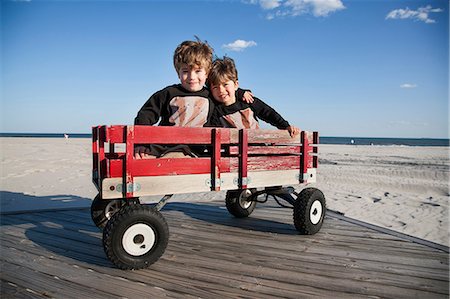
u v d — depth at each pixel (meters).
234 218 4.46
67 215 4.61
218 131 3.08
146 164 2.75
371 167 14.32
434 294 2.35
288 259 2.98
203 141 3.04
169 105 3.36
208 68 3.48
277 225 4.11
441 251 3.24
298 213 3.64
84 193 8.22
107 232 2.59
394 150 28.64
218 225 4.09
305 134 3.77
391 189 9.30
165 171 2.84
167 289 2.36
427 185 9.76
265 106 3.91
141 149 3.10
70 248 3.19
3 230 3.82
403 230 5.38
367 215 6.34
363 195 8.37
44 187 8.91
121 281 2.47
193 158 2.98
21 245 3.27
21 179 10.16
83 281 2.46
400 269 2.79
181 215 4.62
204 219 4.39
